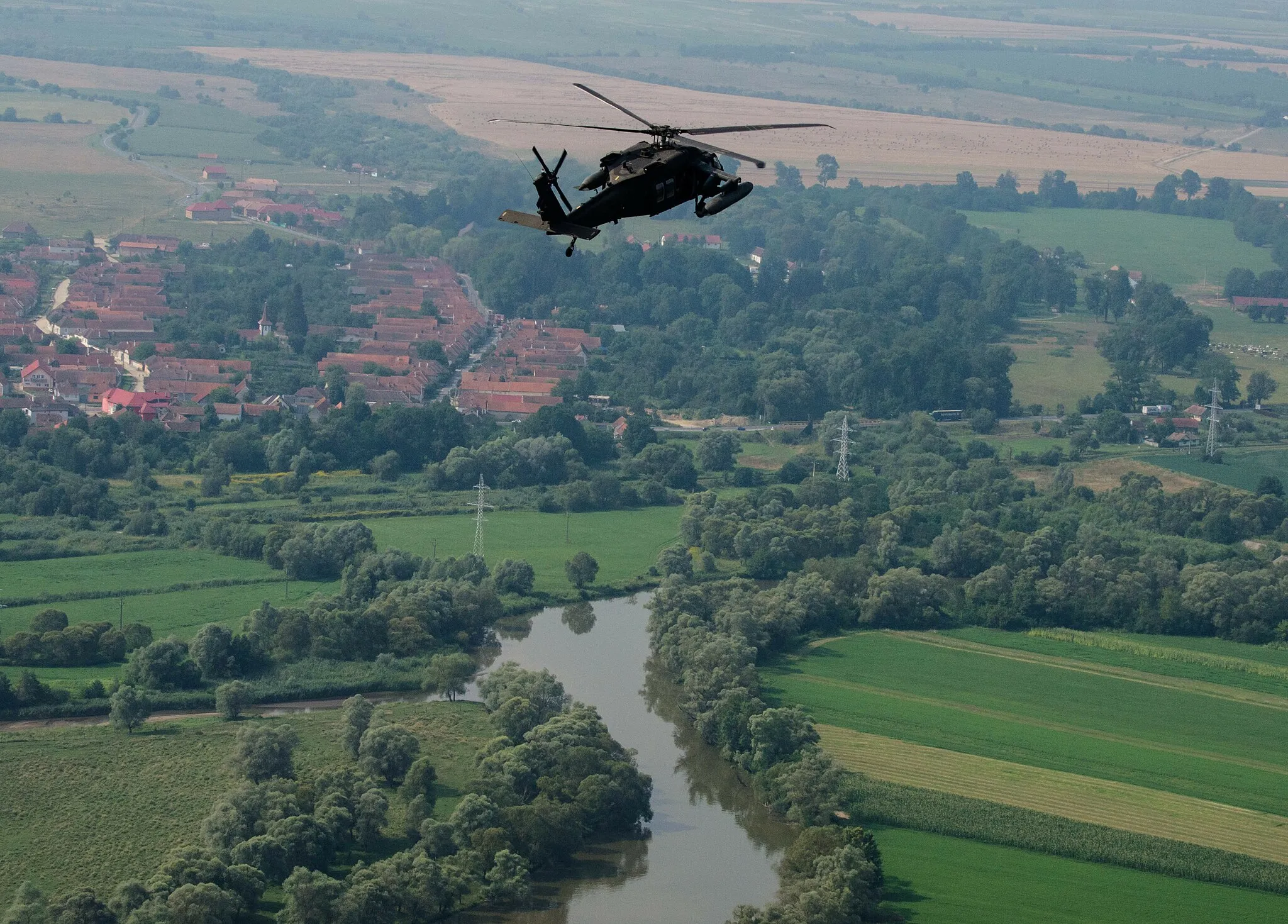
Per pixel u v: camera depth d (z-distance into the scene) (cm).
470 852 17050
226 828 17062
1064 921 16825
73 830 17662
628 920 16788
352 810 17688
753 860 18325
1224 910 17325
